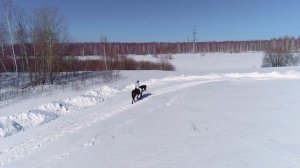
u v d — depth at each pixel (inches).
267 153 396.5
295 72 1398.9
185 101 776.3
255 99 786.8
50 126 594.6
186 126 538.9
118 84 1139.9
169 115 629.6
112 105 775.1
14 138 524.7
